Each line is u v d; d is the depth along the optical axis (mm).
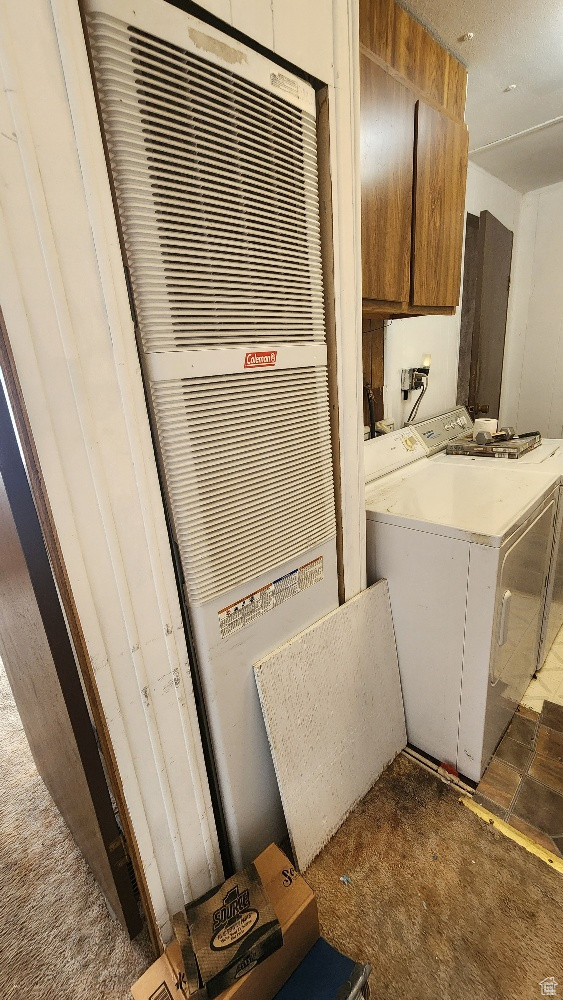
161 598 956
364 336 2172
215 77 848
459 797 1574
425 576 1548
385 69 1362
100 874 1255
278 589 1229
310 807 1352
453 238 1874
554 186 3428
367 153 1338
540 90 2129
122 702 929
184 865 1129
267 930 961
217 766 1182
